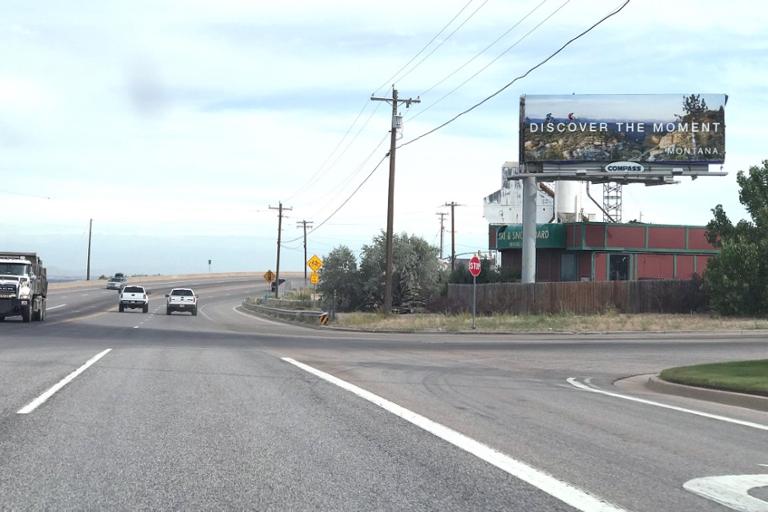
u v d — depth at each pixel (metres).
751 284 40.00
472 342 29.33
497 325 37.50
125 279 107.94
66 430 9.49
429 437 9.38
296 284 131.88
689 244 53.75
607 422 10.95
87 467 7.62
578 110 49.25
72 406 11.34
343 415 10.95
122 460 7.94
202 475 7.34
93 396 12.40
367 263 59.62
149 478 7.21
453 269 65.38
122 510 6.20
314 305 62.03
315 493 6.73
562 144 49.09
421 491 6.84
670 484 7.25
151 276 130.62
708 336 31.94
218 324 43.38
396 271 58.12
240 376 15.67
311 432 9.59
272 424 10.12
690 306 44.41
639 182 50.91
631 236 52.84
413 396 13.33
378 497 6.62
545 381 16.91
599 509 6.32
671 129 49.16
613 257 53.25
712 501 6.66
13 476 7.22
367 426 10.09
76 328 33.81
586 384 16.69
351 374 16.83
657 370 19.80
